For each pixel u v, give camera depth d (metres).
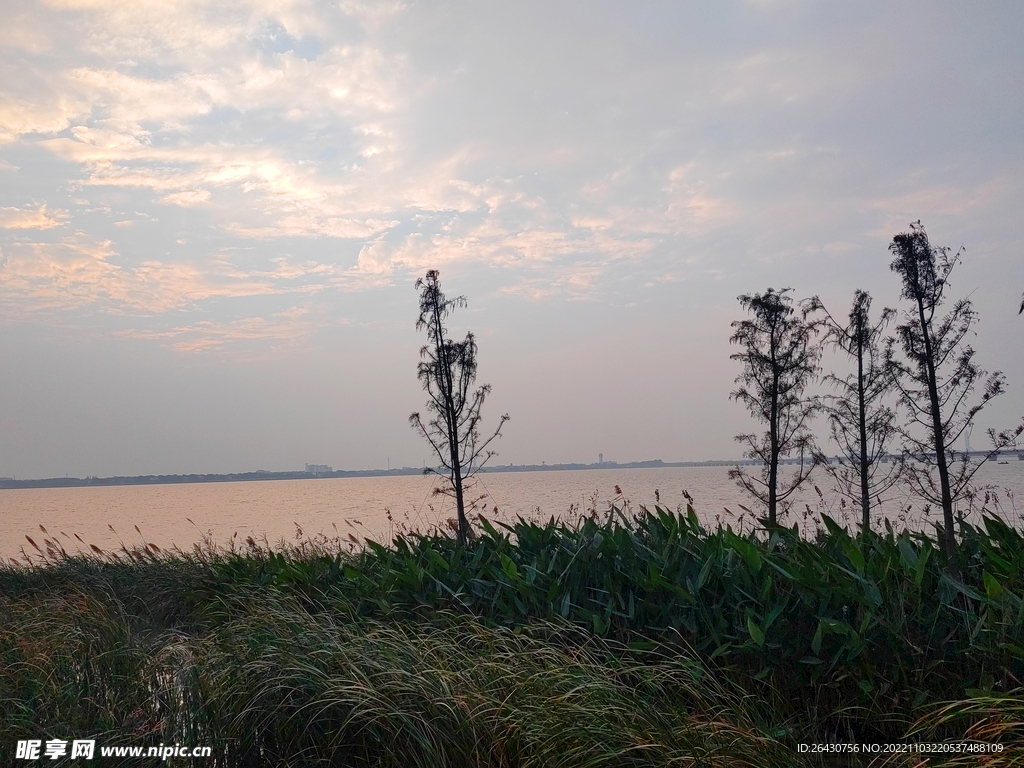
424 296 12.16
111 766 3.74
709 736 3.57
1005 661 3.80
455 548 7.37
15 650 5.35
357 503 44.12
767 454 12.39
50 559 11.42
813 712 4.25
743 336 12.95
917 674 4.06
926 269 11.40
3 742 3.86
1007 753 3.21
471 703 3.94
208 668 4.62
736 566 5.11
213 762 3.86
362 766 3.85
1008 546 4.87
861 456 11.48
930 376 11.00
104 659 4.98
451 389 11.80
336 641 4.84
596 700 3.85
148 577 9.85
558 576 5.73
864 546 5.39
